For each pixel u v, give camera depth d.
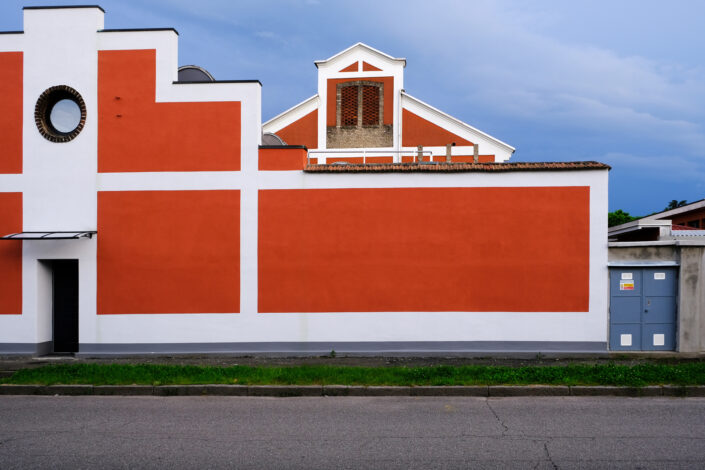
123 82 13.46
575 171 12.97
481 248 13.11
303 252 13.29
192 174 13.36
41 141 13.47
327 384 9.82
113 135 13.45
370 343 13.18
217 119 13.39
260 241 13.30
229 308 13.30
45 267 13.71
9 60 13.52
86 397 9.65
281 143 18.56
